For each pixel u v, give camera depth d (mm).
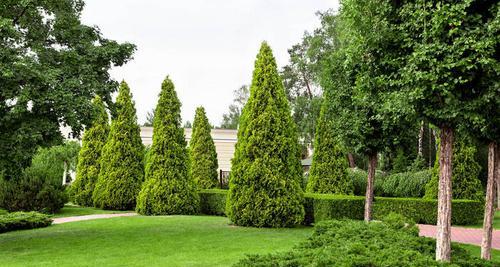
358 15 6508
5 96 8289
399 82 5855
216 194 16078
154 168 16016
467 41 5203
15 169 9172
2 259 7879
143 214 15742
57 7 9883
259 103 12500
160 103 16328
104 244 9367
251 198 12188
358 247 5684
